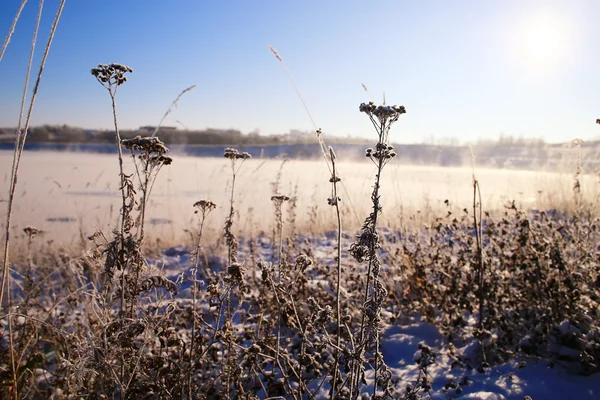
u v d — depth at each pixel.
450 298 3.98
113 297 2.75
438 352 3.51
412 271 4.33
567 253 4.06
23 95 2.38
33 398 2.88
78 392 2.65
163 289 3.30
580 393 2.93
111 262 2.42
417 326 4.04
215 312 3.45
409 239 5.30
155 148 2.58
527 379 3.11
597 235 4.55
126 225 2.46
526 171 15.95
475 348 3.52
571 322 3.34
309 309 3.65
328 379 3.21
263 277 2.67
